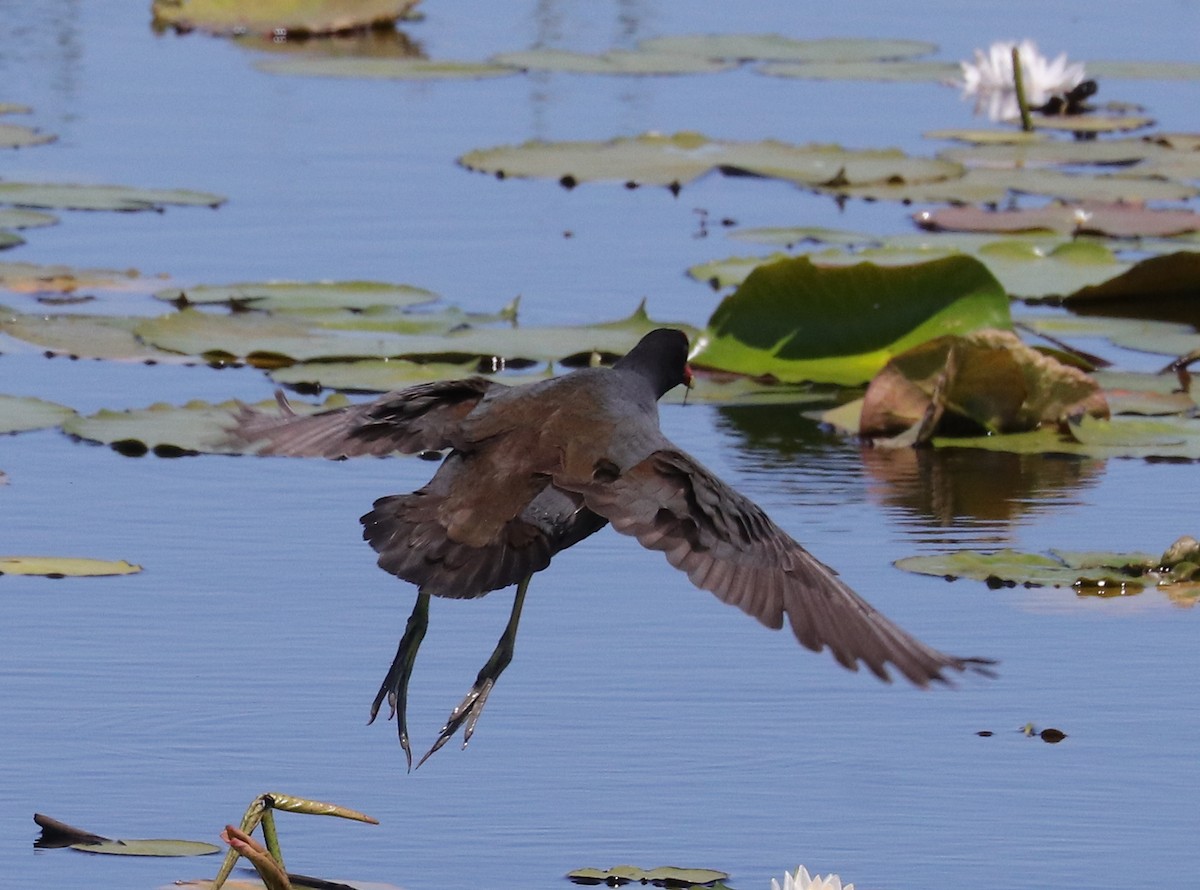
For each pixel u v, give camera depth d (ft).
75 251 55.21
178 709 31.22
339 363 46.24
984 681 32.86
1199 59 82.12
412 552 20.07
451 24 90.94
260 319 49.01
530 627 34.81
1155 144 69.92
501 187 63.36
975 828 28.25
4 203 58.95
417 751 30.25
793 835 27.91
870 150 67.26
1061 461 43.88
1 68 77.30
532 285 53.16
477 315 49.62
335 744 30.35
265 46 84.48
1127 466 43.68
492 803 28.71
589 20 92.02
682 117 73.61
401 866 26.89
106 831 27.61
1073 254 56.85
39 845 27.09
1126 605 35.86
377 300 50.49
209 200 59.77
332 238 57.11
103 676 32.27
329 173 64.13
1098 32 87.61
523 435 20.77
